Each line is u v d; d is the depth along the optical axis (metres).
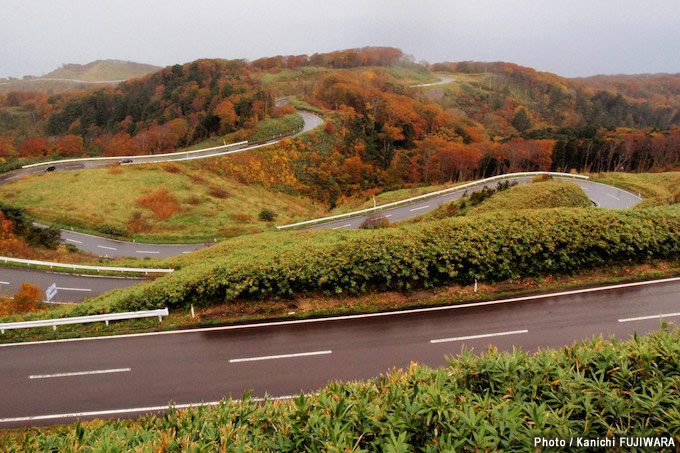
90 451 5.20
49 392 10.73
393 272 13.52
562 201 31.02
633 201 37.22
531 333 11.51
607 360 5.32
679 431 4.11
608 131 91.25
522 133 95.19
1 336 13.60
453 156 62.59
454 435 4.33
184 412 6.25
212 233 39.19
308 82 111.12
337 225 36.16
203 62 114.94
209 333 12.71
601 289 13.41
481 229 14.37
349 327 12.37
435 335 11.71
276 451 4.79
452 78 156.62
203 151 62.88
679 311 12.07
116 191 45.56
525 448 4.17
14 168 53.91
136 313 13.69
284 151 65.19
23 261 27.47
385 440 4.54
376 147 76.75
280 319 13.06
